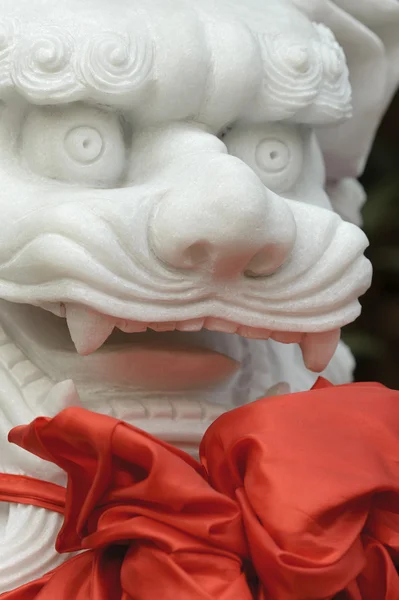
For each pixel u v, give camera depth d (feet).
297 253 5.39
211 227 5.19
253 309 5.37
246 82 5.48
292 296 5.38
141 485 5.15
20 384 5.53
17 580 5.35
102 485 5.18
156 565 5.13
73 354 5.58
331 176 6.30
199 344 5.71
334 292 5.41
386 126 9.51
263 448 5.19
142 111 5.46
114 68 5.35
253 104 5.55
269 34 5.59
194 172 5.28
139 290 5.26
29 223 5.31
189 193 5.23
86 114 5.42
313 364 5.51
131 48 5.38
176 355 5.59
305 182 5.77
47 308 5.41
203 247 5.24
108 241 5.24
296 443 5.20
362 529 5.27
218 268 5.28
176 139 5.45
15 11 5.43
